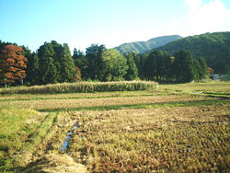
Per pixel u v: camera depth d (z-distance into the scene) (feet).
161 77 236.43
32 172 19.44
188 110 47.70
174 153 23.11
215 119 37.65
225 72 280.51
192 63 211.41
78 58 240.12
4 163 22.56
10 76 145.59
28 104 62.44
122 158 22.74
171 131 31.04
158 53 240.53
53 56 181.88
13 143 27.71
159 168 20.15
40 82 168.35
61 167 20.02
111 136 29.84
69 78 176.86
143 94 86.69
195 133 29.58
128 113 46.03
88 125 37.06
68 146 27.78
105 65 197.26
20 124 36.40
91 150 25.88
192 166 19.86
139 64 254.68
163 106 54.44
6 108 50.08
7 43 207.31
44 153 25.76
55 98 77.97
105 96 81.51
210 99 65.72
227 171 18.69
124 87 105.91
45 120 41.04
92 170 20.72
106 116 43.98
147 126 34.78
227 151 22.74
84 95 86.79
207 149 23.79
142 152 23.90
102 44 204.95
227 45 356.59
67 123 39.22
